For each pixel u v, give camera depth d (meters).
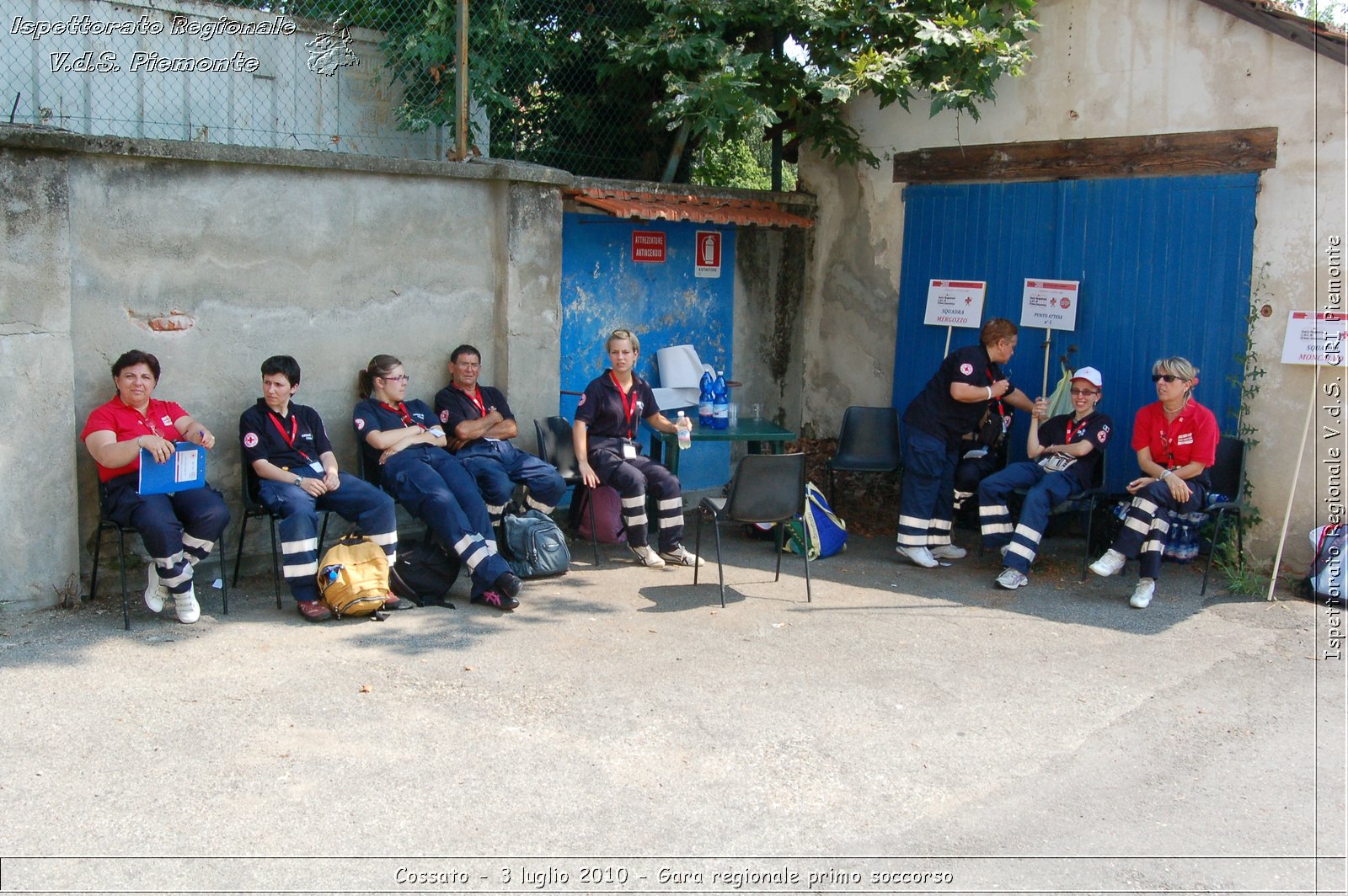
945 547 7.75
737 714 5.00
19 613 5.82
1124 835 4.12
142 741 4.51
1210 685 5.51
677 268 8.71
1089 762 4.68
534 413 7.72
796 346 9.61
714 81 7.65
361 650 5.59
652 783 4.35
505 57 8.00
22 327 5.62
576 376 8.27
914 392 8.98
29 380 5.68
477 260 7.45
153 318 6.18
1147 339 7.70
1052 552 7.88
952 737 4.86
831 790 4.36
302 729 4.67
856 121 9.11
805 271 9.54
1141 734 4.95
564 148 8.64
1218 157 7.27
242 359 6.54
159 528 5.61
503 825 4.00
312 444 6.38
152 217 6.10
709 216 8.20
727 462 9.38
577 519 7.65
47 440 5.77
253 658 5.43
